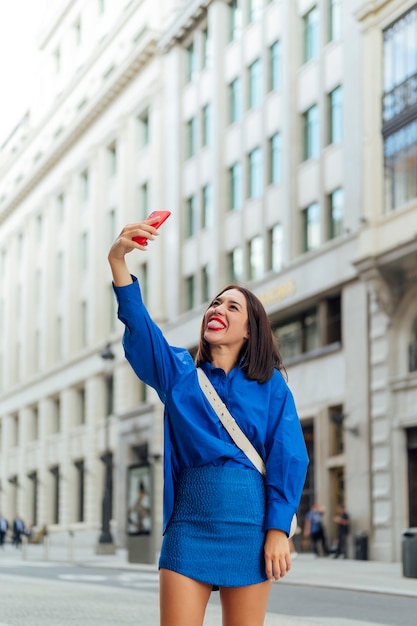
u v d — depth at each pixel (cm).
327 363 3034
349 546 2791
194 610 339
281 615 1132
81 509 5200
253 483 346
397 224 2619
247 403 351
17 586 1625
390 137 2711
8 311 6581
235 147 3759
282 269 3238
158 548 3372
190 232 4131
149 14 4559
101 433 4900
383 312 2742
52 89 6044
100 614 1115
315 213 3180
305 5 3331
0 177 6931
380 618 1128
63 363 5369
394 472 2680
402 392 2686
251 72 3697
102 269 5025
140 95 4606
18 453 6184
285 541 342
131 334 350
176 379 353
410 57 2638
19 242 6550
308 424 3167
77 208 5409
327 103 3158
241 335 360
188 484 346
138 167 4672
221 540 340
